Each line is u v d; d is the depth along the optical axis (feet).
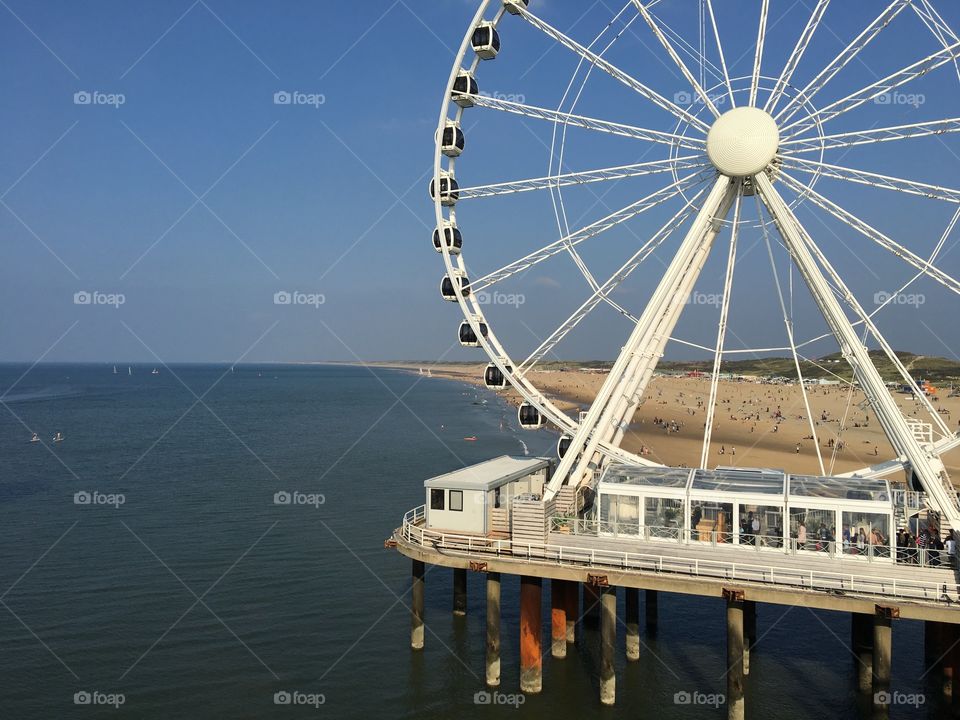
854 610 98.12
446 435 462.60
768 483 121.80
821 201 130.52
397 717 115.55
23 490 275.59
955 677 110.63
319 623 149.69
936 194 124.57
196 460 348.59
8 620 150.92
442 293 149.59
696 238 134.51
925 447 126.93
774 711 115.75
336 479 295.89
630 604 131.23
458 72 148.77
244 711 117.70
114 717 115.96
